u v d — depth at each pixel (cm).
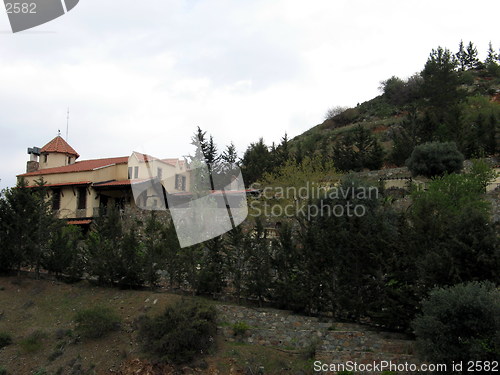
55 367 1789
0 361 1831
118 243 2427
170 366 1692
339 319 1953
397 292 1750
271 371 1659
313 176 3086
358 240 1944
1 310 2141
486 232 1642
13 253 2423
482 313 1348
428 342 1385
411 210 2348
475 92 6675
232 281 2189
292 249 2123
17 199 2478
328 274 2006
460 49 8700
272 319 1944
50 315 2106
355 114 7894
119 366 1742
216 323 1906
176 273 2261
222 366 1692
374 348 1681
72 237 2756
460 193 2542
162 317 1825
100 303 2148
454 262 1619
